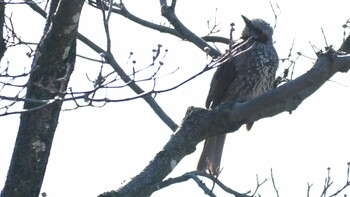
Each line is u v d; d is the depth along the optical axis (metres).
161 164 10.25
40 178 9.84
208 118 10.64
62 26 9.60
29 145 9.75
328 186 10.59
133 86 12.02
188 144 10.50
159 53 8.61
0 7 9.56
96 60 10.20
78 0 9.55
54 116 9.80
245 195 10.47
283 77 12.87
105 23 10.30
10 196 9.70
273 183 10.60
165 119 12.23
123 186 10.04
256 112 10.60
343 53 10.94
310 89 11.24
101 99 8.35
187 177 10.18
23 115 9.80
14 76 8.56
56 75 9.70
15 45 10.09
